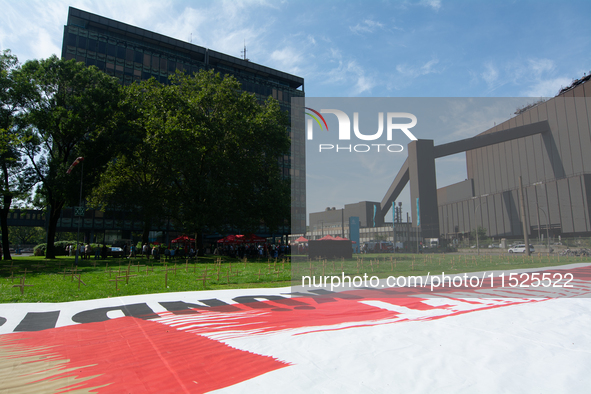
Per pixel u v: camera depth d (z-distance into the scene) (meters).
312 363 3.78
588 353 3.78
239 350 4.37
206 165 30.33
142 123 30.09
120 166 32.16
